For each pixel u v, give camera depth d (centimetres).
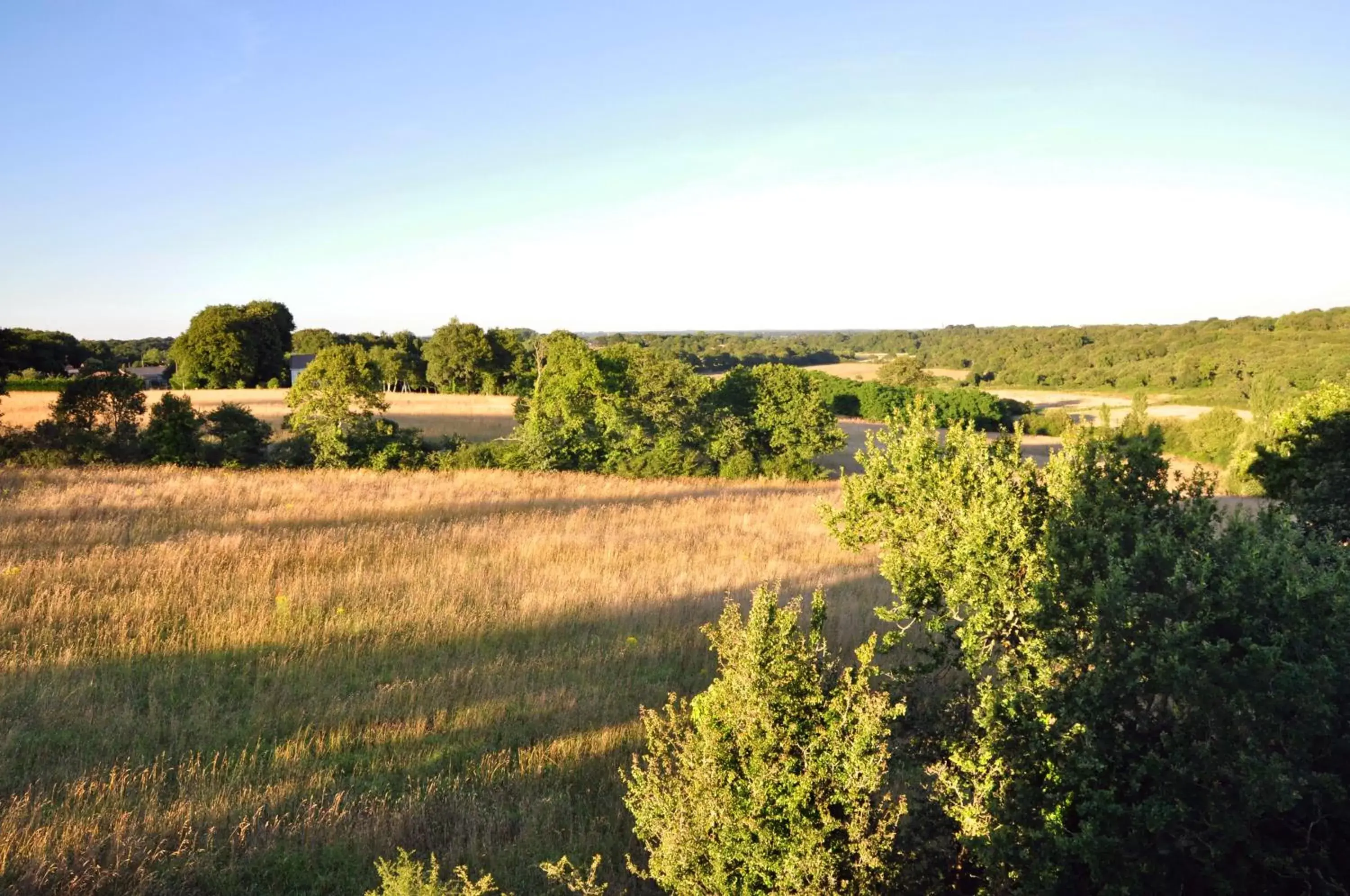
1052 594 595
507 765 874
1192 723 513
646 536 1994
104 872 638
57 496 2103
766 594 558
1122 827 523
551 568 1623
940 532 721
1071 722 546
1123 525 609
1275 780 456
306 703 992
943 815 663
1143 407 4769
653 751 625
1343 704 491
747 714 531
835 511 862
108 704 951
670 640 1264
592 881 606
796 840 518
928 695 807
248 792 778
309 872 682
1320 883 482
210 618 1238
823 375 7950
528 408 4603
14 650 1076
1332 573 521
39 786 767
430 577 1504
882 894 550
